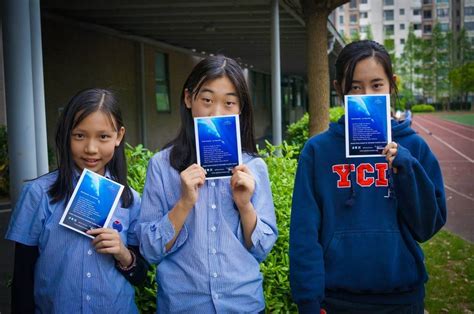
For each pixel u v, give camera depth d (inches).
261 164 88.0
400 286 84.2
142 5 374.0
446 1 4621.1
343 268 84.0
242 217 82.4
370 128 82.5
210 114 83.8
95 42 485.4
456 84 2802.7
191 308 81.5
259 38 581.9
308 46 284.8
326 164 86.1
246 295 82.7
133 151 154.4
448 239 259.9
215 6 396.5
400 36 4702.3
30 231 84.0
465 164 587.8
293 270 84.1
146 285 107.1
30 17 156.4
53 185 85.4
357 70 84.2
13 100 149.9
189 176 78.6
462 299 180.4
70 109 84.5
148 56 594.6
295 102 1416.1
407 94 3107.8
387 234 83.7
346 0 276.5
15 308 84.7
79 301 83.4
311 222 84.2
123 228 88.2
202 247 82.1
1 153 358.6
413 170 79.5
